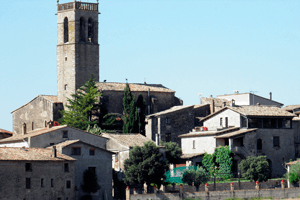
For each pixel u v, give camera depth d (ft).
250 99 483.10
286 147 394.32
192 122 436.35
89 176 316.19
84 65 458.91
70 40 457.68
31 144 336.49
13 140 351.87
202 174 327.26
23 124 466.29
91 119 431.43
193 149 390.83
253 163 347.36
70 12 458.09
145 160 321.73
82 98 427.74
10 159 280.92
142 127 419.13
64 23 462.19
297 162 353.92
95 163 322.75
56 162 299.38
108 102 440.86
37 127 456.45
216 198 303.68
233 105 401.90
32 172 289.12
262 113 391.24
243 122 386.32
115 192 338.34
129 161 328.08
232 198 305.53
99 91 436.35
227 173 363.15
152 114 437.58
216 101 464.24
